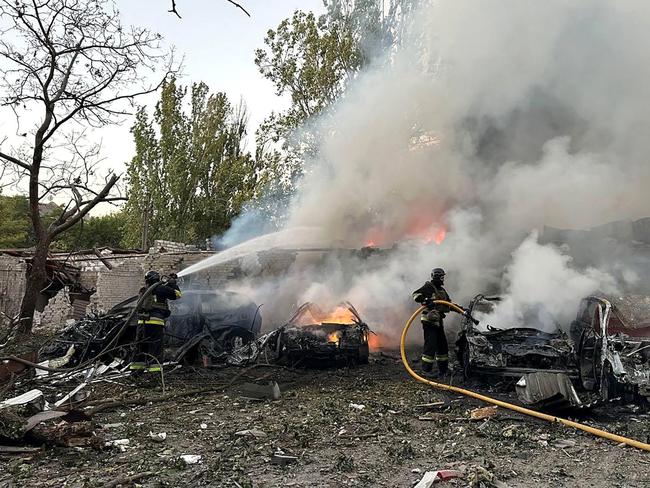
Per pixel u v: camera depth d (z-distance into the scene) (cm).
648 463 511
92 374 888
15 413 550
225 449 532
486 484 441
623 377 715
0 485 434
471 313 991
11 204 4397
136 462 495
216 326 1062
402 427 620
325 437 581
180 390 820
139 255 1983
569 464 505
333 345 1029
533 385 689
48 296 1802
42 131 1341
